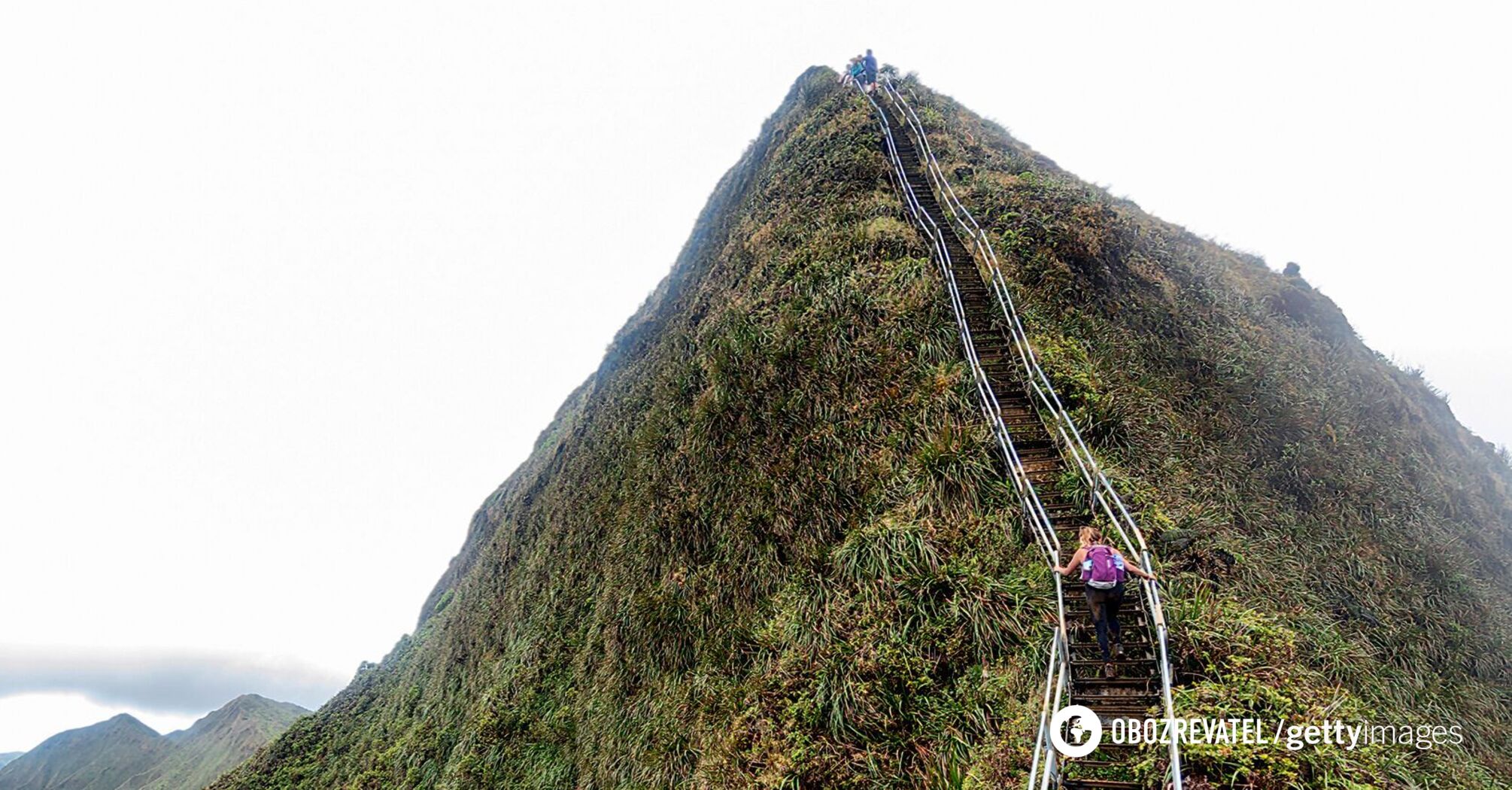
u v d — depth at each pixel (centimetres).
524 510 2928
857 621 919
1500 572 1362
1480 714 921
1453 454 1838
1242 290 2036
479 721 1784
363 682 4025
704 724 1032
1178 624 762
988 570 898
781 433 1296
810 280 1525
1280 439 1347
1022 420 1105
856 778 770
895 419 1177
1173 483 1063
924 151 2158
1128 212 2214
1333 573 1092
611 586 1572
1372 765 614
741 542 1222
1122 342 1399
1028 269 1512
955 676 824
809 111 2842
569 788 1368
